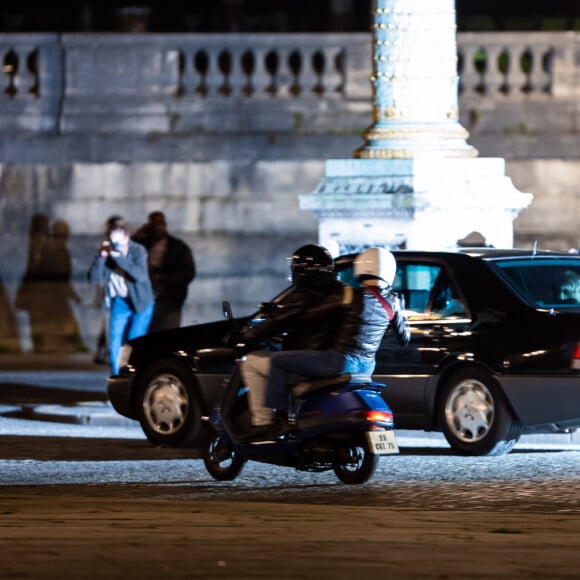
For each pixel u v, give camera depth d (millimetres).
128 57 59375
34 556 19156
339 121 59031
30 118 59406
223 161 58812
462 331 33344
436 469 31375
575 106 59031
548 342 32531
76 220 59031
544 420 32656
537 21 73625
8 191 59219
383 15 42250
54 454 34750
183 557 19078
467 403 33156
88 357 57531
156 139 59031
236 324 30250
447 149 42094
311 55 59250
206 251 58531
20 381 50312
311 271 29344
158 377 35938
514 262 34156
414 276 34438
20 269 59062
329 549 19734
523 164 58312
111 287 45500
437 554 19328
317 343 29281
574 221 58312
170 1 80688
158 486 29641
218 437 30438
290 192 58719
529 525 22484
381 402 29359
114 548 19781
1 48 59375
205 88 59469
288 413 29562
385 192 41469
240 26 78750
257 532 21391
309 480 30250
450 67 42375
